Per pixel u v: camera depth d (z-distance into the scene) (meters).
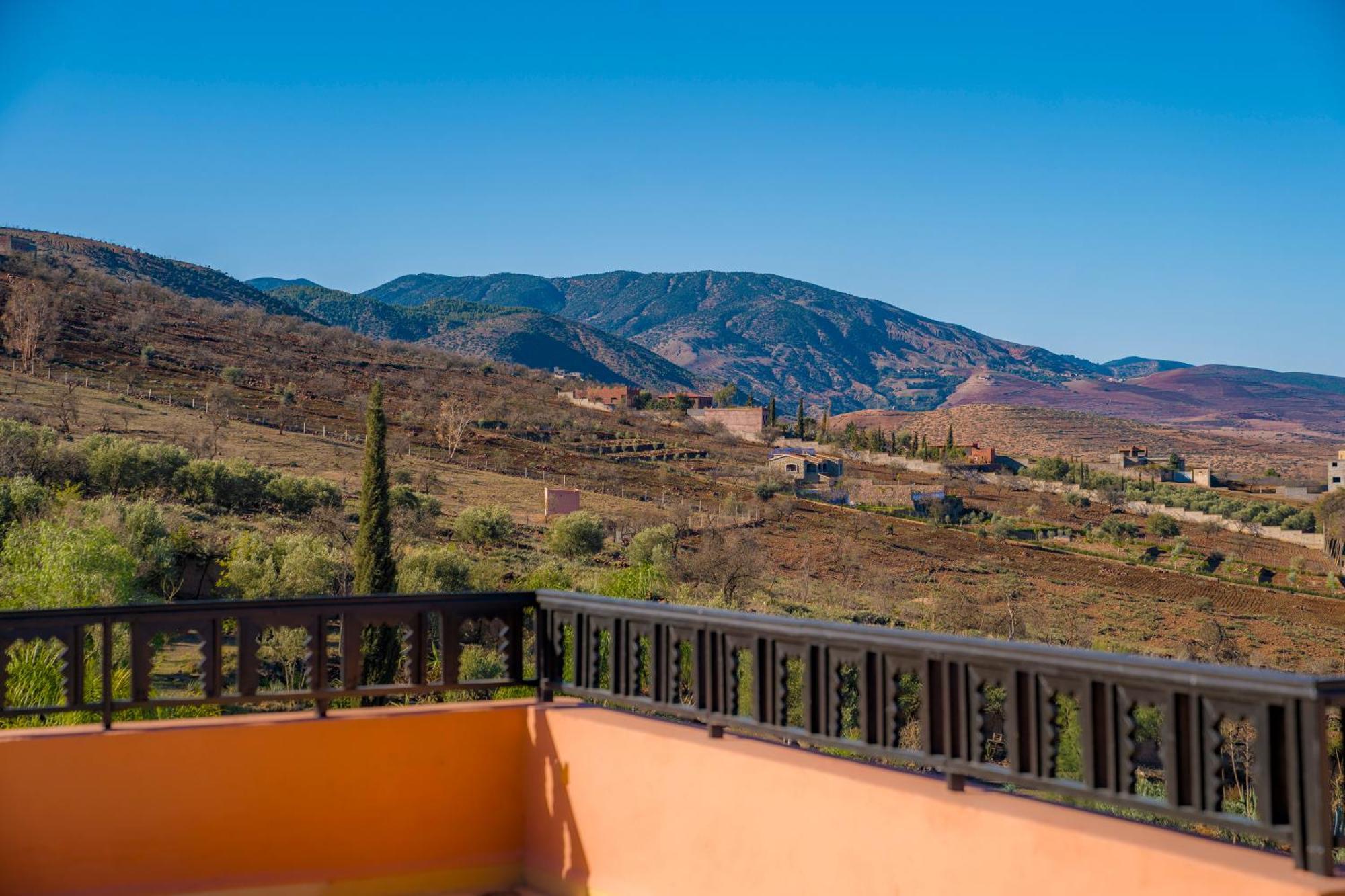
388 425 87.62
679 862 4.18
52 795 4.18
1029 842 3.16
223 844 4.39
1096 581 71.00
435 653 19.36
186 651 22.23
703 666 4.24
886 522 83.44
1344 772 5.20
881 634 3.62
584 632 4.77
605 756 4.50
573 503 61.66
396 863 4.63
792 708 13.59
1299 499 136.62
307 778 4.52
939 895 3.37
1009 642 3.31
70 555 21.14
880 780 3.56
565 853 4.64
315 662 4.62
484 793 4.81
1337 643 56.88
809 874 3.73
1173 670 2.92
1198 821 2.88
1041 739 3.23
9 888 4.11
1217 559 86.38
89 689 11.89
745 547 48.97
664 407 143.00
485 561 40.78
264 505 44.06
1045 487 120.44
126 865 4.25
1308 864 2.69
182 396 80.31
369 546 26.20
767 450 123.69
